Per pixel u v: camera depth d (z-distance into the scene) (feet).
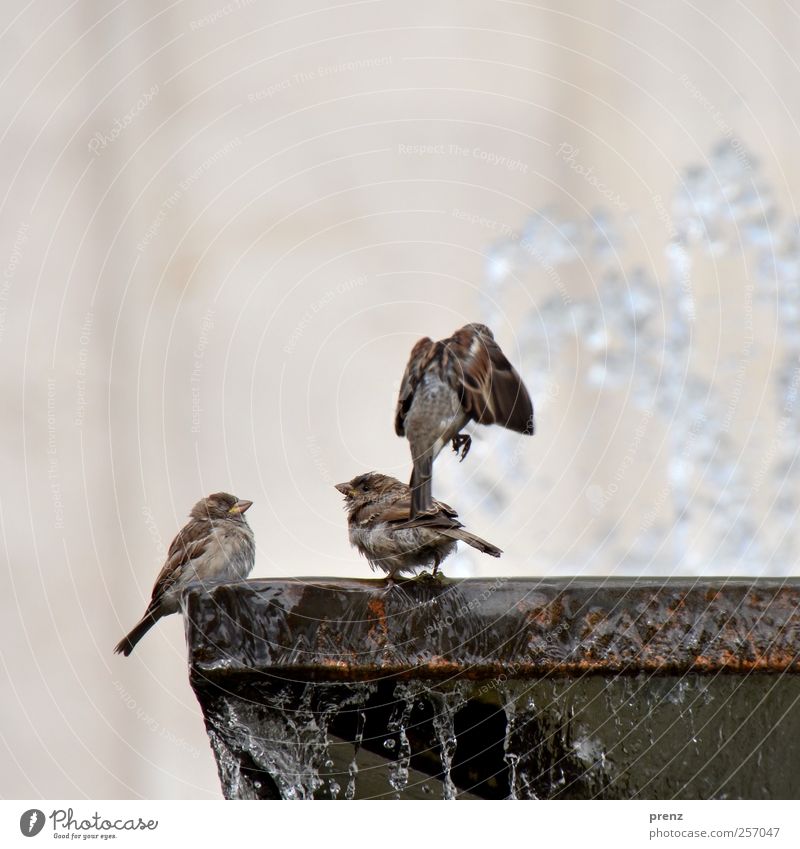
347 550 46.78
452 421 18.40
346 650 16.28
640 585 16.81
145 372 47.21
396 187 49.55
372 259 49.01
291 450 47.57
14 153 46.78
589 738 16.88
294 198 48.85
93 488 46.24
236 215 48.44
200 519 24.16
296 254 48.67
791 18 51.39
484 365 18.61
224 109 48.78
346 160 49.26
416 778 17.16
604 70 51.47
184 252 47.96
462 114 50.26
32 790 44.68
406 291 48.85
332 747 17.03
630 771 17.01
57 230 46.93
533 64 51.21
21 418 46.03
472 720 16.94
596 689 16.81
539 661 16.48
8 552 45.44
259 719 16.85
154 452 46.75
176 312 47.57
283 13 49.39
